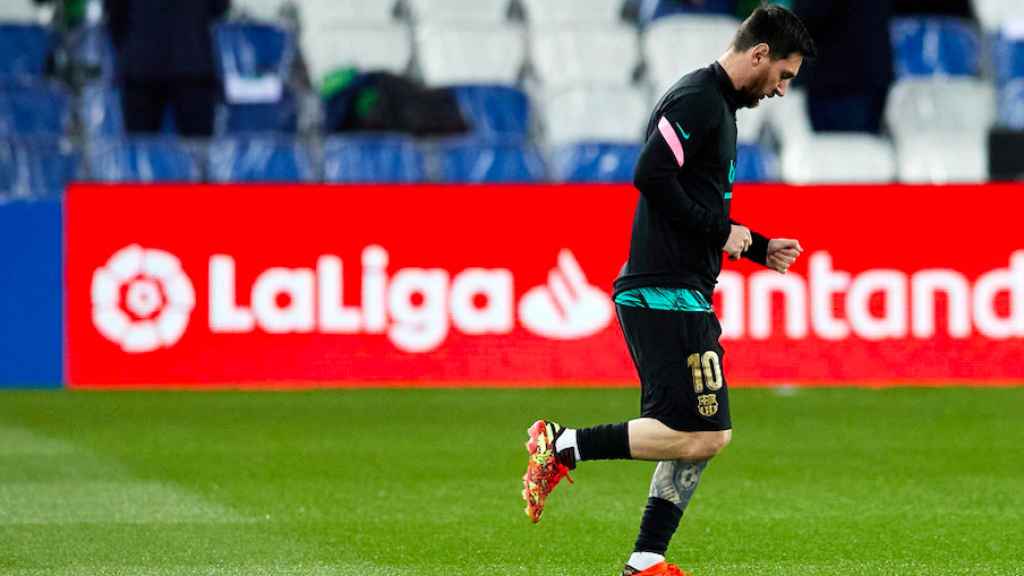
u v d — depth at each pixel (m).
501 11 53.81
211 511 23.22
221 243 38.88
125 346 39.06
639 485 25.64
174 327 38.97
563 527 22.03
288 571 19.02
